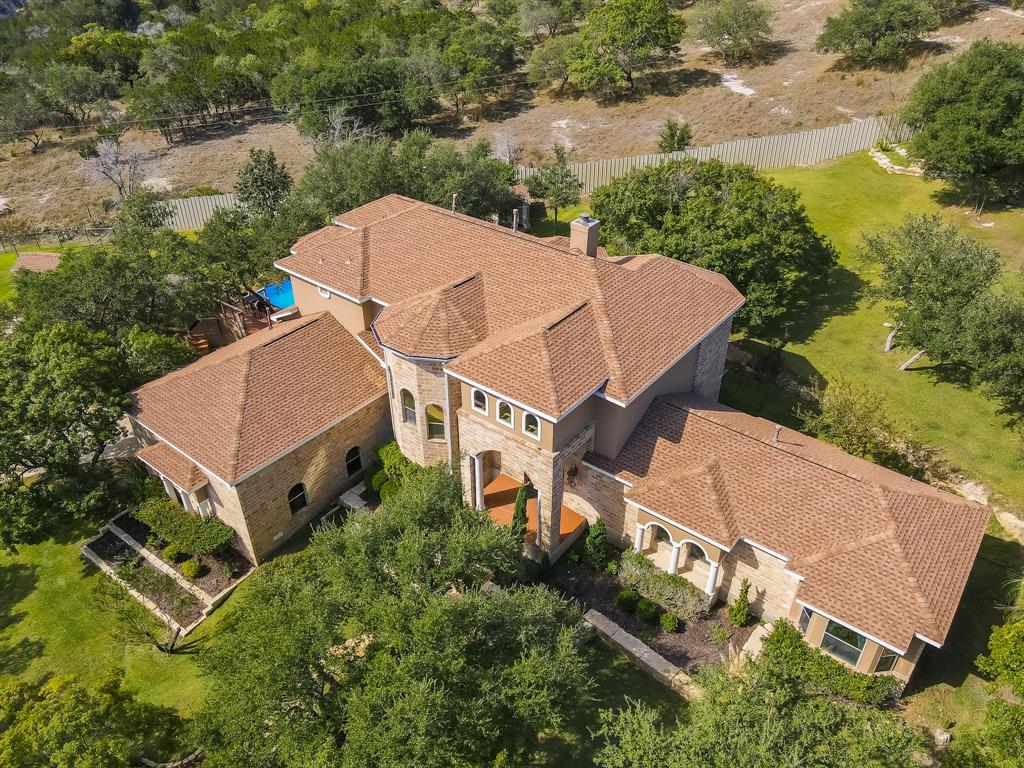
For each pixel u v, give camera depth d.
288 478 30.16
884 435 31.34
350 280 33.28
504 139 73.25
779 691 17.27
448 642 17.70
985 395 31.25
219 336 47.47
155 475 33.53
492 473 32.75
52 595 29.97
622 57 81.56
